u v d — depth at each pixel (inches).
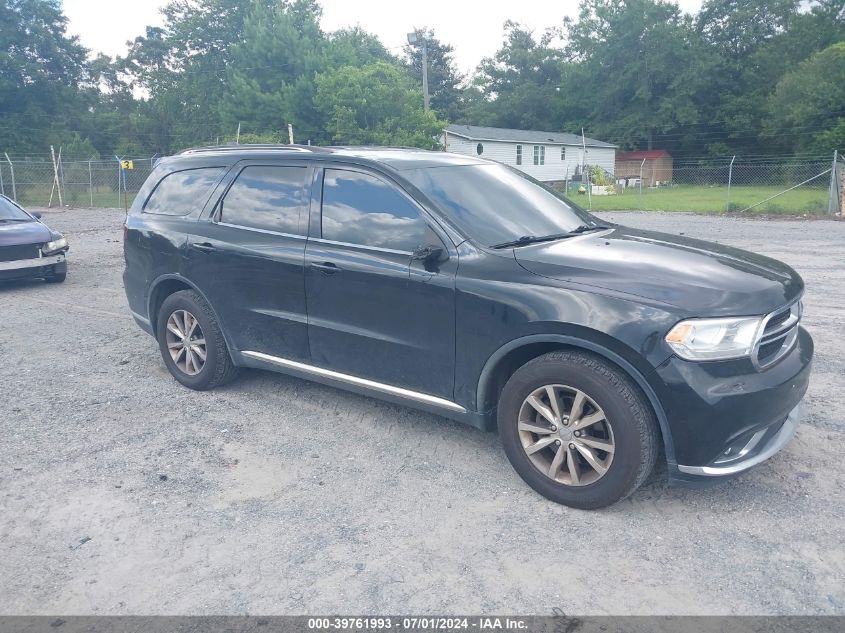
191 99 2178.9
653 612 108.3
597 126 2410.2
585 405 135.6
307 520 137.1
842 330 267.3
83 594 115.3
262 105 1704.0
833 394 197.3
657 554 123.6
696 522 133.6
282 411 194.5
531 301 136.7
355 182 171.0
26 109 1924.2
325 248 170.7
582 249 152.2
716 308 125.7
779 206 920.9
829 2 2098.9
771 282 138.4
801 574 117.0
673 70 2213.3
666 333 124.6
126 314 324.5
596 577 117.4
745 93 2167.8
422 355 155.9
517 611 109.3
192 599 113.7
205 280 198.2
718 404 122.5
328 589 115.6
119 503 144.4
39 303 352.8
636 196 1461.6
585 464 142.3
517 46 2731.3
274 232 183.3
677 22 2274.9
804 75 1798.7
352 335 167.5
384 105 1510.8
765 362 131.2
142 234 216.4
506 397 144.0
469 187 172.1
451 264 149.5
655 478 151.0
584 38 2418.8
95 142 2074.3
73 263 498.9
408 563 122.3
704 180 2201.0
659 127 2279.8
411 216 159.2
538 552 125.0
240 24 2206.0
